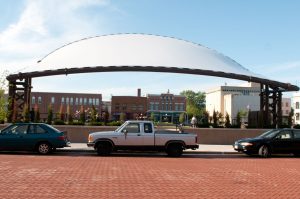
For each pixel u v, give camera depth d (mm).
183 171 13375
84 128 26516
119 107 99875
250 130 27922
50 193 8859
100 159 17047
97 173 12297
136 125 19594
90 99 95875
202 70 31938
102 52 35000
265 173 13414
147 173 12602
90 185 10023
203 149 23234
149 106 103812
